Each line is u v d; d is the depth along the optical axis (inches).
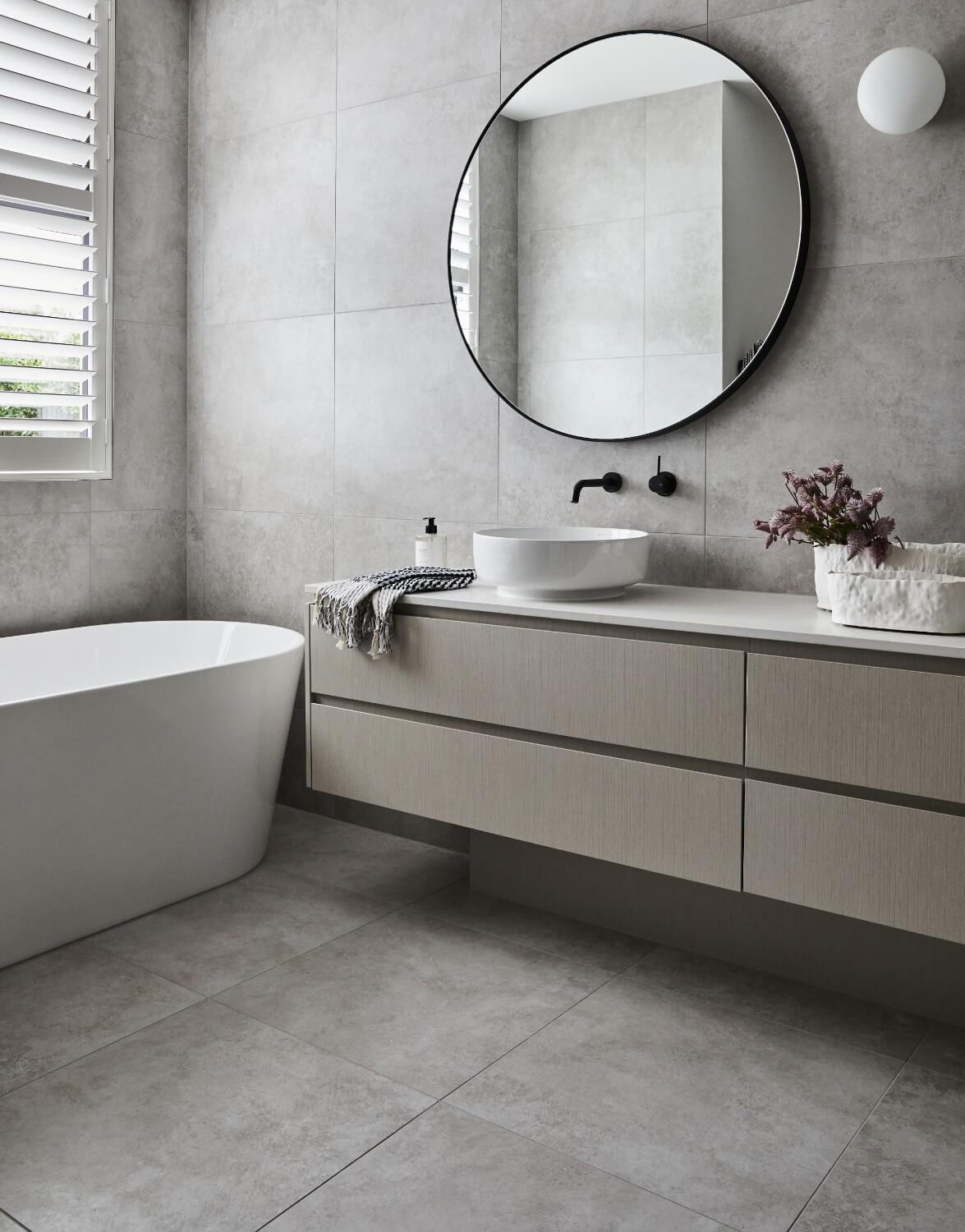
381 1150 70.0
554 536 107.2
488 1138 71.4
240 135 136.6
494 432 116.0
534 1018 86.9
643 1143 71.1
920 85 84.3
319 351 130.6
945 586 74.1
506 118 110.5
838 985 91.7
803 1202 65.6
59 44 125.8
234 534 141.9
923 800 73.5
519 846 109.3
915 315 89.8
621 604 91.9
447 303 118.4
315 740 107.7
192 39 141.3
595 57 104.1
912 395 90.5
